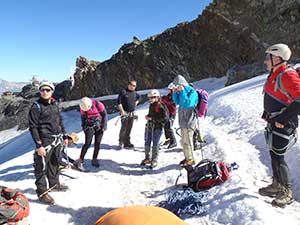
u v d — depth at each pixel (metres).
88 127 8.61
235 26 34.12
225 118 12.59
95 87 44.84
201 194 6.32
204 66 36.94
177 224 4.66
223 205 5.82
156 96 8.52
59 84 50.19
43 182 6.63
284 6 31.09
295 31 29.81
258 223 4.97
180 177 7.70
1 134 48.56
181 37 38.56
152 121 8.63
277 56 5.20
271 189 5.83
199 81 36.06
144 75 40.34
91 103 8.56
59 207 6.59
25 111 49.84
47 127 6.46
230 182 6.57
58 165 6.88
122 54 42.22
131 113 10.44
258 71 27.84
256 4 33.06
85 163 9.16
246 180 6.61
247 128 10.21
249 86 18.22
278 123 5.16
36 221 6.09
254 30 32.66
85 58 46.62
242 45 33.69
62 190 7.23
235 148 8.66
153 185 7.61
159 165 8.70
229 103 14.34
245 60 33.59
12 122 50.09
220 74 35.72
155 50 39.97
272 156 5.54
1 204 4.64
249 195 5.85
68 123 38.19
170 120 10.06
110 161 9.28
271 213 5.21
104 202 6.89
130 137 11.66
